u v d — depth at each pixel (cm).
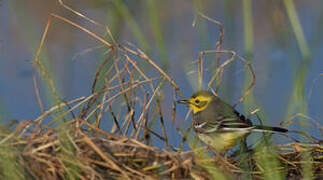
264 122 1123
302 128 1148
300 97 1093
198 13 1201
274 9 1198
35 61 1206
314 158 1168
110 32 1276
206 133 1316
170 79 1284
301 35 1114
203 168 1073
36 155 1034
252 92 1177
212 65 1288
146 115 1253
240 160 1155
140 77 1311
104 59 1263
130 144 1078
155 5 1112
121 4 1271
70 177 1004
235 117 1265
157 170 1065
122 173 1042
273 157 1108
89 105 1209
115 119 1225
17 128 1088
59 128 1055
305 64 1104
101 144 1075
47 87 1136
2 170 1029
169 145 1141
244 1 1085
